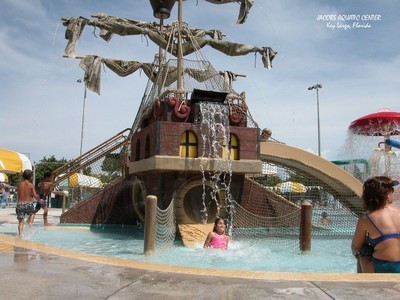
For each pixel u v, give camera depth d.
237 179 13.38
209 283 4.65
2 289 4.22
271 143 16.70
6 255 6.23
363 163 18.62
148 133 13.30
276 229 15.22
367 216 5.34
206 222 13.30
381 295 4.18
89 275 4.97
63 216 16.72
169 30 16.91
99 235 14.43
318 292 4.29
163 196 12.84
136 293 4.20
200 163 12.49
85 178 19.30
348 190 16.97
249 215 14.91
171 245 11.62
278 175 17.58
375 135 17.88
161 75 15.20
